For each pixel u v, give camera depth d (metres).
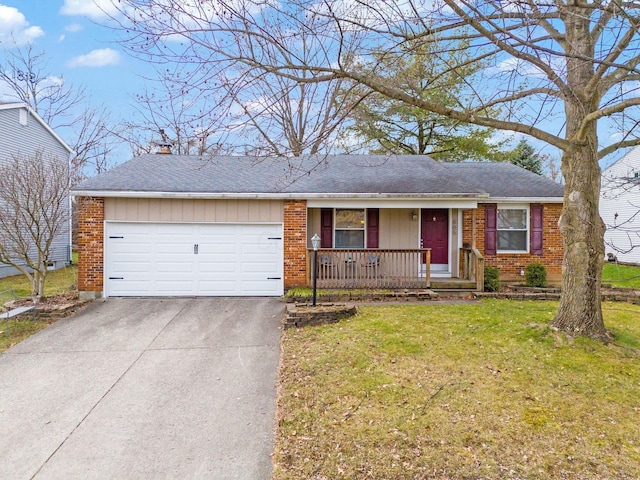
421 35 5.65
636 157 19.27
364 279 11.18
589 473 3.67
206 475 3.77
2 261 10.09
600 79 6.05
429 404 4.87
